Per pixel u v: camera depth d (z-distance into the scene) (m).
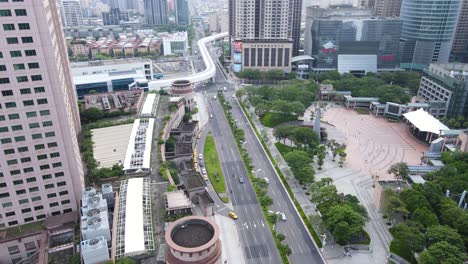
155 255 121.44
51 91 124.88
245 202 172.88
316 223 147.25
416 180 180.88
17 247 134.00
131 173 174.00
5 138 123.94
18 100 121.31
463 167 186.88
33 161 131.25
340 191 183.25
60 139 132.38
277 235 145.75
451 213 148.25
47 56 120.56
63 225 137.50
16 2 110.81
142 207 142.00
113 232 126.44
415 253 139.00
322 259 138.38
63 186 139.88
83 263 113.81
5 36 112.81
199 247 102.62
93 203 129.75
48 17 129.12
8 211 134.25
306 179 179.12
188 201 150.75
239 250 141.62
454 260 120.19
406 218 156.38
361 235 150.00
